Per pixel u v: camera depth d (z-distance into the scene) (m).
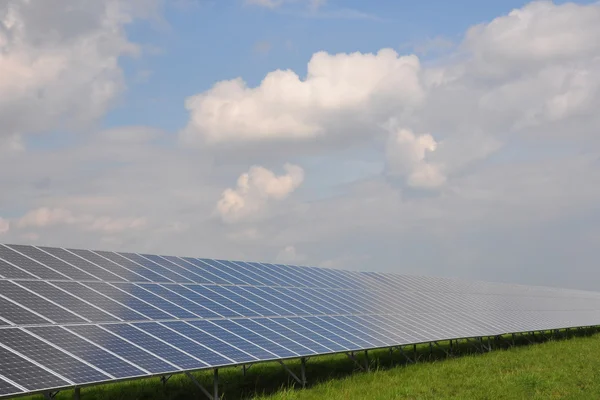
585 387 24.48
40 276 22.53
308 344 24.95
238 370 29.47
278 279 36.38
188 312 24.42
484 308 46.47
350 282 42.94
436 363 31.42
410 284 50.34
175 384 25.81
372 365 31.03
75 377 16.28
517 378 25.67
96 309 21.39
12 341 16.91
